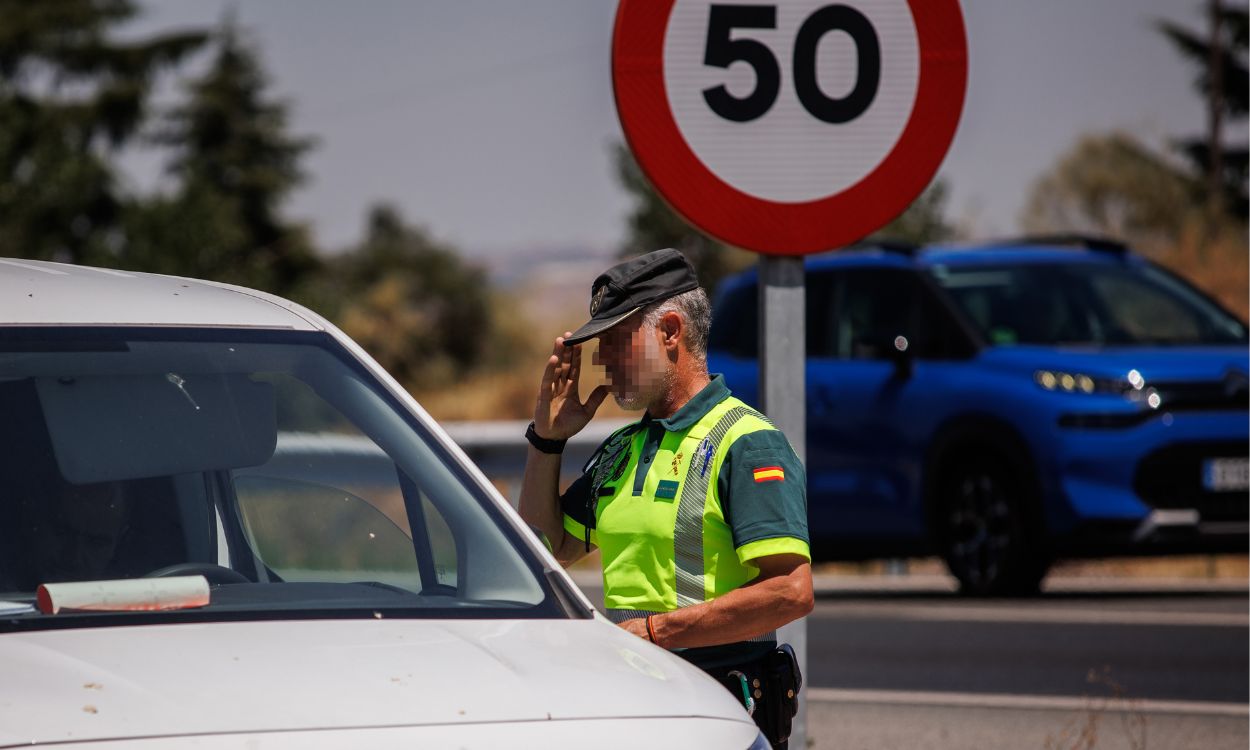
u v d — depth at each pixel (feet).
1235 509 108.47
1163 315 120.47
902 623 108.88
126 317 38.11
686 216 51.52
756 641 42.22
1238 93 435.94
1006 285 120.26
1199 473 108.17
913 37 52.39
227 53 593.01
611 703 30.42
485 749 28.37
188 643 30.76
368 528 37.60
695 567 41.04
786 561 40.09
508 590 35.45
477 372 376.68
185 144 587.68
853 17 52.21
